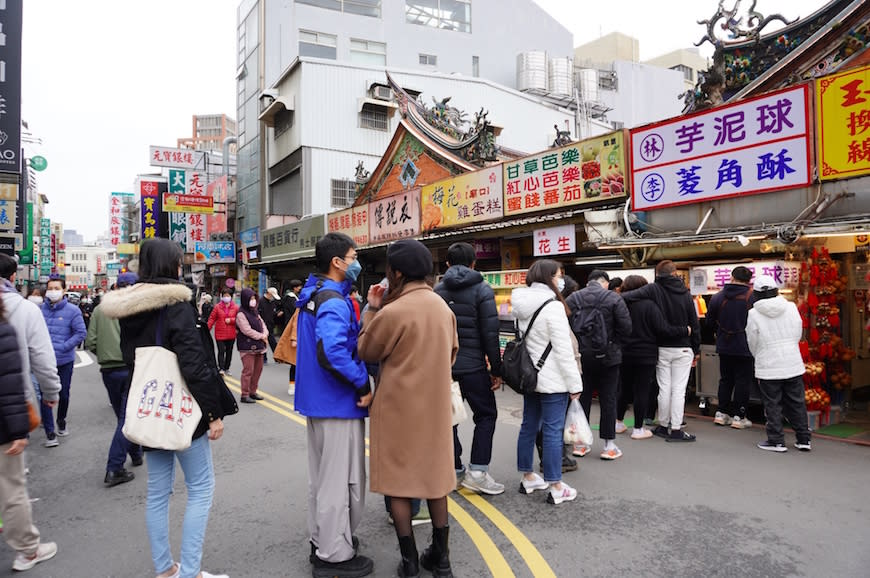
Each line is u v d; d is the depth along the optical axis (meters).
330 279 3.23
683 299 5.73
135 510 4.20
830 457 5.17
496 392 8.66
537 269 4.29
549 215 9.24
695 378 7.81
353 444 3.13
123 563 3.34
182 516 4.06
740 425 6.34
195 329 2.85
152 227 33.09
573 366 4.04
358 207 15.17
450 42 28.69
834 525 3.69
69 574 3.21
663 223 7.70
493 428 4.36
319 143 21.97
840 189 5.88
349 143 22.55
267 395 8.89
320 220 17.41
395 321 2.97
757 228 6.43
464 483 4.42
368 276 16.11
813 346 6.32
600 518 3.86
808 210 6.01
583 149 8.64
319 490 3.08
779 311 5.31
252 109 26.47
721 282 6.92
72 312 6.55
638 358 5.74
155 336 2.81
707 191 7.00
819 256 6.60
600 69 34.56
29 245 28.19
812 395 6.13
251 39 26.69
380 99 22.53
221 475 4.93
